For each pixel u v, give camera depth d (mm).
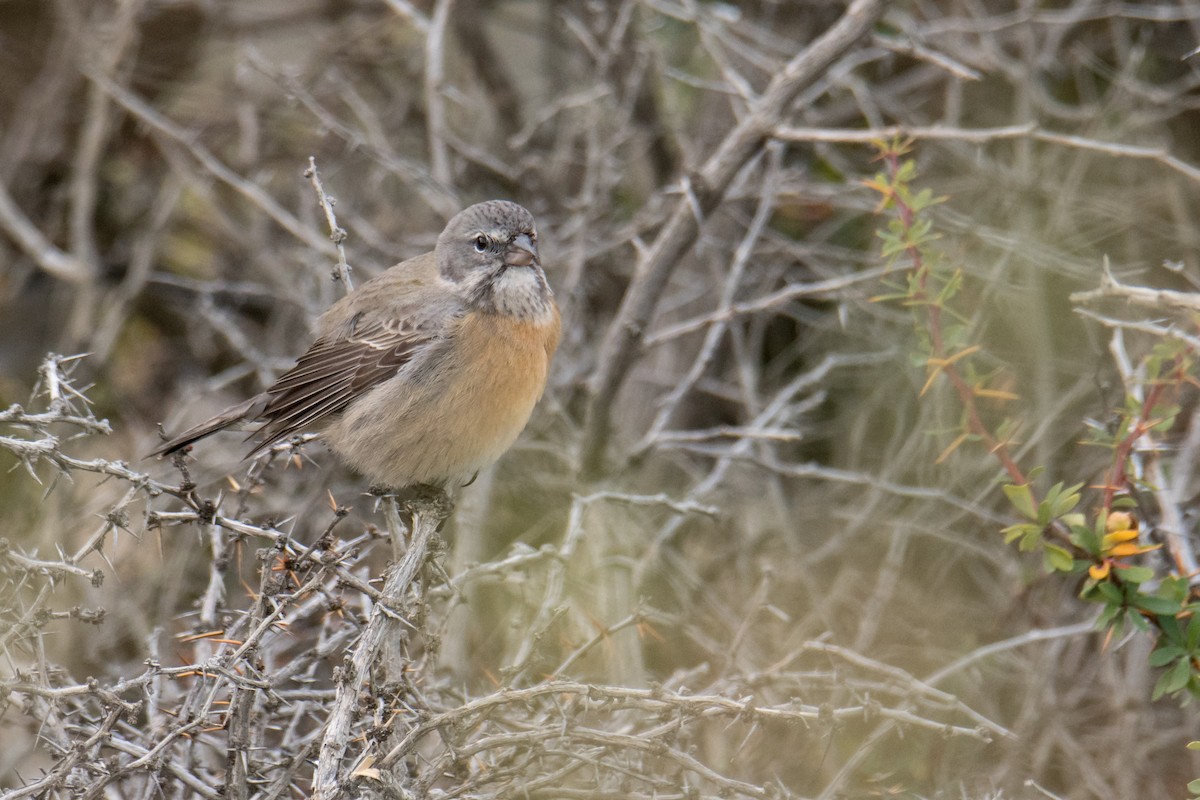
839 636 10984
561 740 6828
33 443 6582
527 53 16859
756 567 11633
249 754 6840
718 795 7602
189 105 15852
